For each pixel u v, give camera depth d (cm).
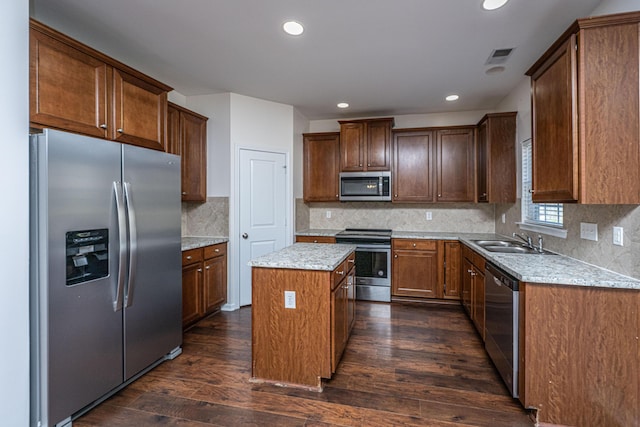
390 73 311
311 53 269
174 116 323
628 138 162
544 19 217
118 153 203
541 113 203
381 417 185
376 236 410
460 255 383
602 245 198
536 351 180
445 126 411
